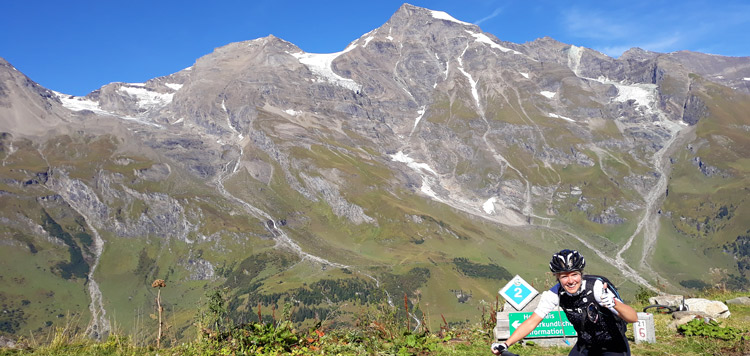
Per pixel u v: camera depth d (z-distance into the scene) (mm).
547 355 11578
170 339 11906
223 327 11906
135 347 11500
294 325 12688
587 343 6141
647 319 12477
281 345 11664
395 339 12289
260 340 11602
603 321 5945
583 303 5918
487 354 11656
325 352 11461
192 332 11898
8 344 11727
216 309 11820
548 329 12586
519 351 12000
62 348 11539
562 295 6051
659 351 11586
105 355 11055
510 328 12727
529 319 6133
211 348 11352
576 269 5832
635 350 11781
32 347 11703
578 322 6059
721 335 12336
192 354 10938
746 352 11062
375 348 11617
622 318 5777
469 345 12477
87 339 12055
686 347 11789
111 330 12180
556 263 5926
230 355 10984
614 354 6004
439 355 11625
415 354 11609
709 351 11359
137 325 12133
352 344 11883
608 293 5816
